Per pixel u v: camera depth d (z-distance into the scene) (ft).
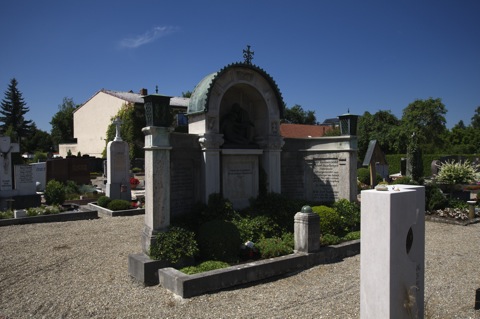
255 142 38.06
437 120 177.47
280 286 23.79
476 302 19.89
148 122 27.09
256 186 36.65
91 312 19.95
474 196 71.67
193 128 34.32
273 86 37.04
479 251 32.65
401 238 13.52
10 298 22.03
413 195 14.32
